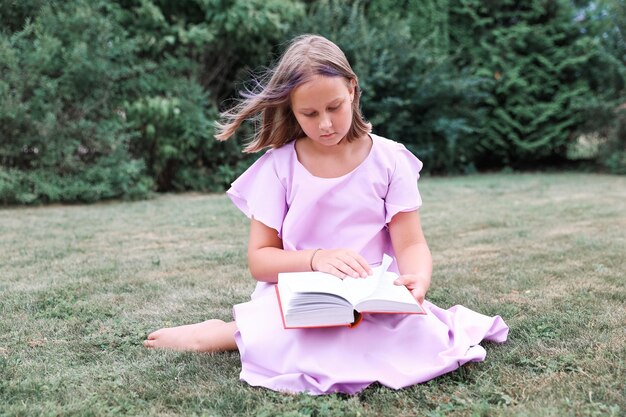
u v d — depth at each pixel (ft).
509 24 28.66
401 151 6.02
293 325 4.78
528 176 25.75
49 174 18.15
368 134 5.88
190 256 10.44
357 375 4.97
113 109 19.90
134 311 7.28
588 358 5.40
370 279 5.08
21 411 4.50
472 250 10.62
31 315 7.07
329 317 4.82
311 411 4.50
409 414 4.48
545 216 14.28
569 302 7.25
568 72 28.07
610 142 26.84
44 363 5.59
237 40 22.67
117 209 16.88
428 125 25.88
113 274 9.12
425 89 25.16
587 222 13.32
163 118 20.45
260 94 5.38
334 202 5.66
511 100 27.63
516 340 5.99
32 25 18.01
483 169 29.66
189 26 21.61
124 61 20.01
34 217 15.23
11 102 17.11
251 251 5.84
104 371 5.40
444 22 27.50
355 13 25.03
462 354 5.32
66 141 18.29
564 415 4.31
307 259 5.39
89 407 4.60
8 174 17.54
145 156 21.48
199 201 18.83
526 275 8.66
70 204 18.24
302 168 5.71
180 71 22.17
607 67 26.76
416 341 5.26
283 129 5.85
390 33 25.55
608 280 8.28
